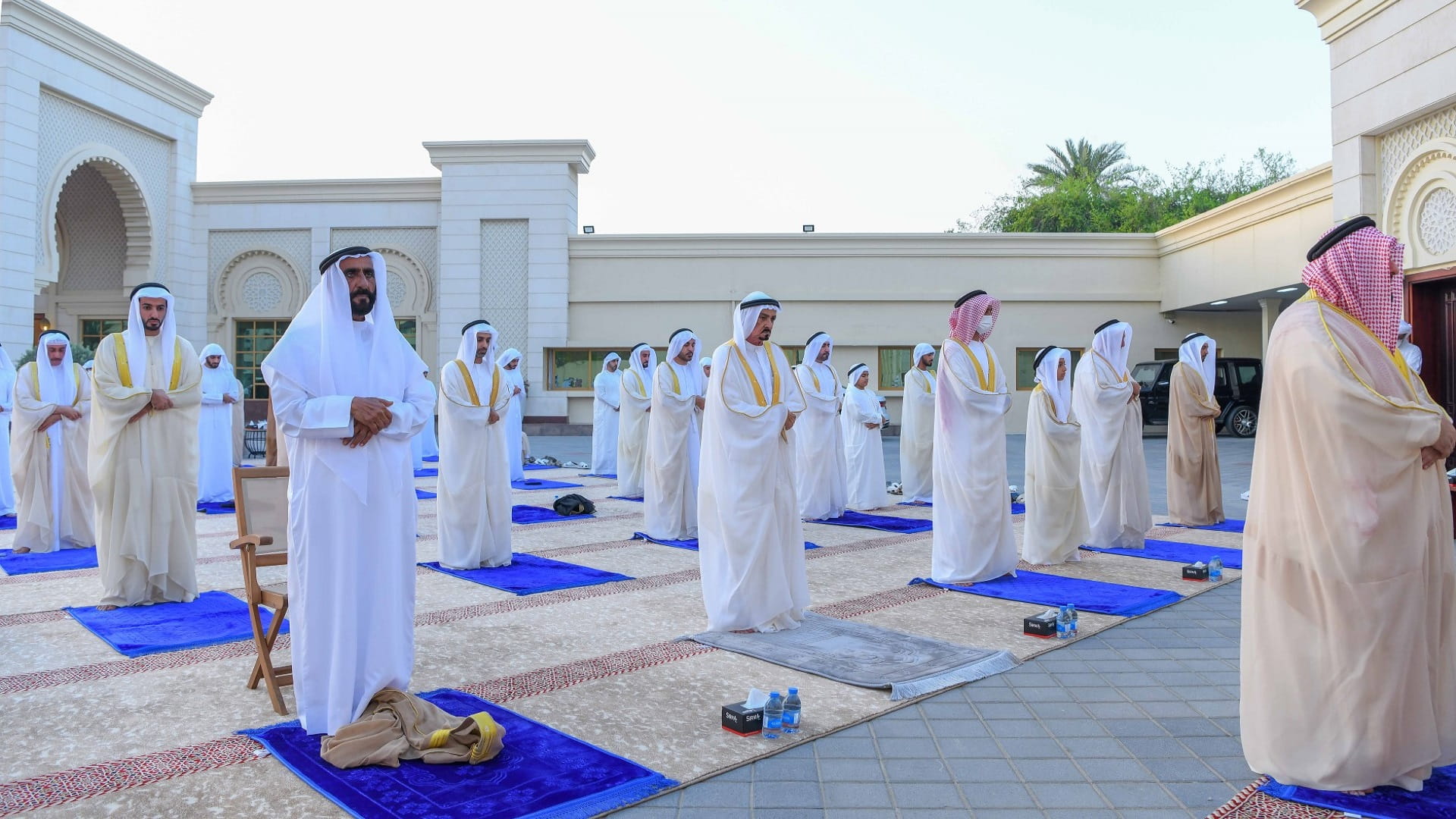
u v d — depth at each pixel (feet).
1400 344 31.63
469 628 15.83
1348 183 33.04
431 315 72.38
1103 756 10.24
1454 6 28.35
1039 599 17.92
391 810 8.61
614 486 40.50
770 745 10.46
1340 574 8.72
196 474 18.30
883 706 11.82
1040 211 110.93
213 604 17.78
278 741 10.31
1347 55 33.04
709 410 15.92
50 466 23.93
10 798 8.97
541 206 70.08
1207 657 14.23
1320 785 8.89
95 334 71.97
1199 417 27.94
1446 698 8.99
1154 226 106.11
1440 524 9.04
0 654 14.23
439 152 70.13
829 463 30.09
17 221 56.03
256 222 72.69
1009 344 67.67
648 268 69.82
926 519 30.19
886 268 68.44
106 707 11.71
